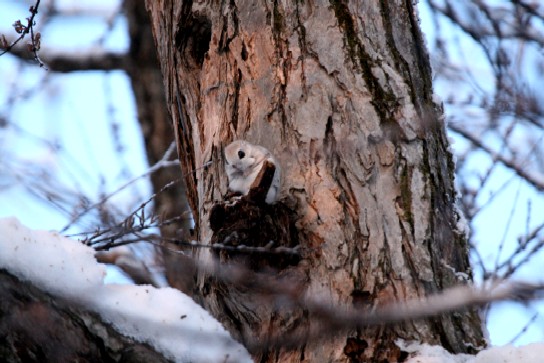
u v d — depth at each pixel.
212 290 6.55
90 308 4.91
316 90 6.98
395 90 7.04
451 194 7.05
